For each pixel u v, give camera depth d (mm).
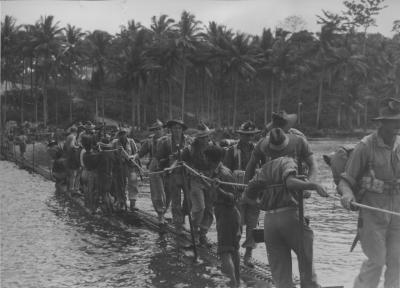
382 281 6441
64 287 6863
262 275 7168
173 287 6785
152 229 10609
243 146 8203
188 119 69625
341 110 63594
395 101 5465
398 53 58062
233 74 65000
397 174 5484
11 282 7078
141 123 71562
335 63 61406
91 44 70750
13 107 72812
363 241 5539
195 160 8656
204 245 8961
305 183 4918
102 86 77375
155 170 10656
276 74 64062
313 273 5199
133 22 67875
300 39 62969
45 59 68188
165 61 65250
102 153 12352
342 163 5723
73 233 10258
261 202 5375
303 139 5746
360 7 54688
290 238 5188
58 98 79688
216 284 6875
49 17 67688
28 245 9180
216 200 6730
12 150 37688
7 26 62719
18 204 13953
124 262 8109
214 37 64188
